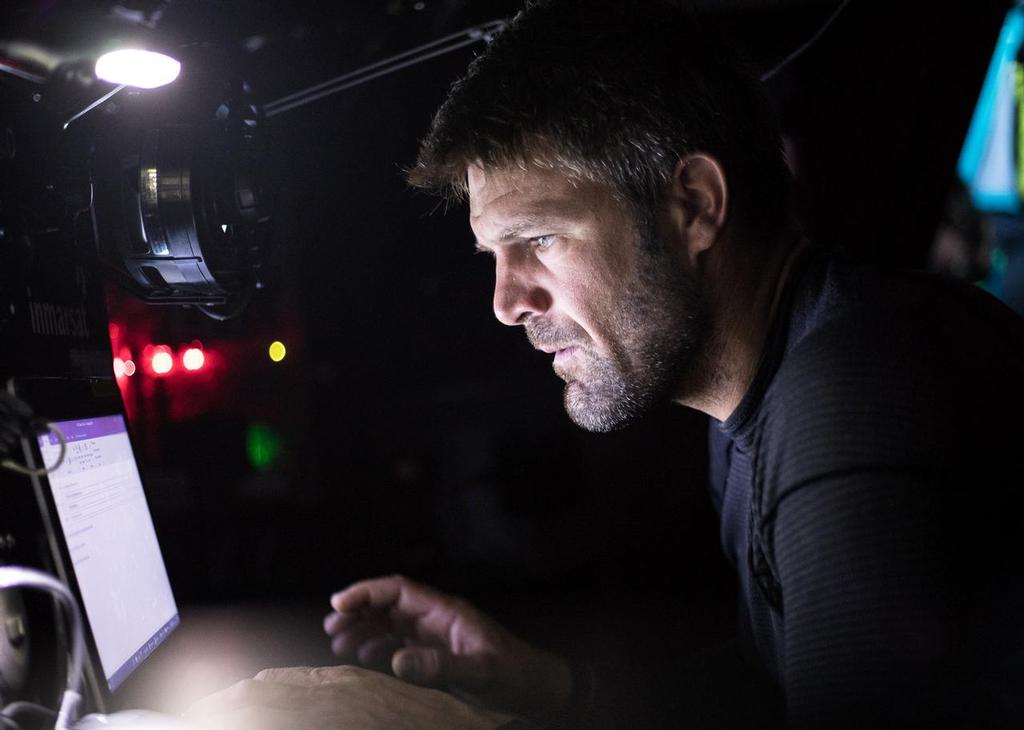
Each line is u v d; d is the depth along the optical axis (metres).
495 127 0.95
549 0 0.99
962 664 0.70
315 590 3.88
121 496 1.15
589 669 1.34
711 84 0.98
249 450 4.42
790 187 1.06
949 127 2.99
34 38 1.11
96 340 1.30
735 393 1.04
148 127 1.20
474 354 5.98
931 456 0.74
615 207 0.96
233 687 0.92
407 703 0.95
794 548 0.79
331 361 5.61
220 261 1.26
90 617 0.94
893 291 0.89
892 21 2.80
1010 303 3.58
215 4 1.41
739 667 1.36
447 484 5.21
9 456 0.87
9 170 1.03
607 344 1.00
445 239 5.88
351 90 3.11
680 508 4.91
